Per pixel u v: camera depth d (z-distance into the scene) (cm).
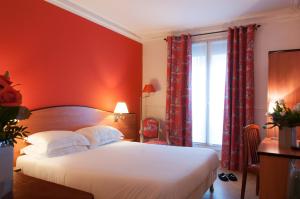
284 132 238
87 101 366
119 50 439
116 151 286
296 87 350
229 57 402
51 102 308
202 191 237
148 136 458
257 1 328
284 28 376
